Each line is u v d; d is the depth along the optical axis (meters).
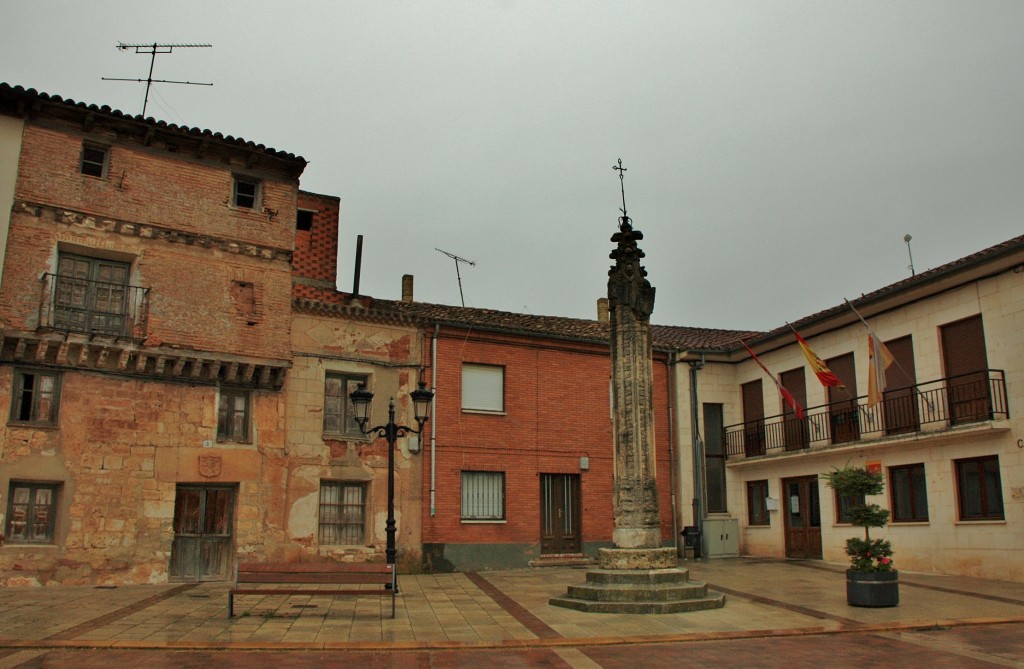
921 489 20.23
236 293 20.17
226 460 19.53
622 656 10.41
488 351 23.81
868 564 14.32
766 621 12.79
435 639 11.37
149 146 19.64
